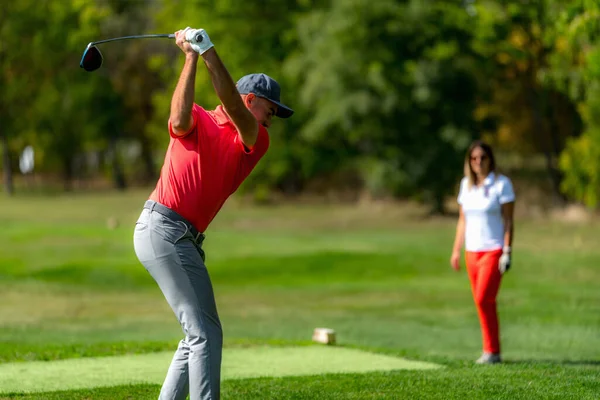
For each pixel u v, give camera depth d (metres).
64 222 86.25
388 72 86.94
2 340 25.69
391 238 72.25
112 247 61.44
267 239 69.94
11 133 154.25
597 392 15.40
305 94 92.00
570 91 80.06
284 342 21.91
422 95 86.69
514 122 111.44
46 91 156.12
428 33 87.56
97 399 14.42
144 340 25.09
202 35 11.29
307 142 108.69
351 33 88.06
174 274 11.73
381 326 30.86
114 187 173.00
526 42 94.12
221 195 11.94
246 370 17.72
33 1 152.75
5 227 76.44
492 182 20.56
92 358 19.08
